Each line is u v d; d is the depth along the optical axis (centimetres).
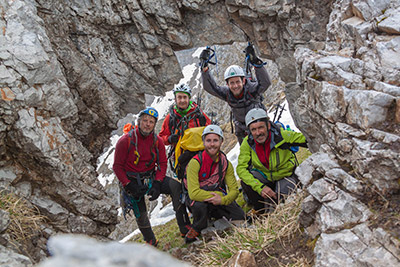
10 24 473
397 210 252
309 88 352
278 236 329
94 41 634
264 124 431
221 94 519
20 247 360
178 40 663
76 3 608
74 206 505
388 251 232
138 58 666
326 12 594
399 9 347
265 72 486
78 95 621
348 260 244
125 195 490
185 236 498
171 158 547
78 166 539
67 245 61
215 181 473
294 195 376
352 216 267
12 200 433
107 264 58
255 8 614
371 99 280
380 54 325
